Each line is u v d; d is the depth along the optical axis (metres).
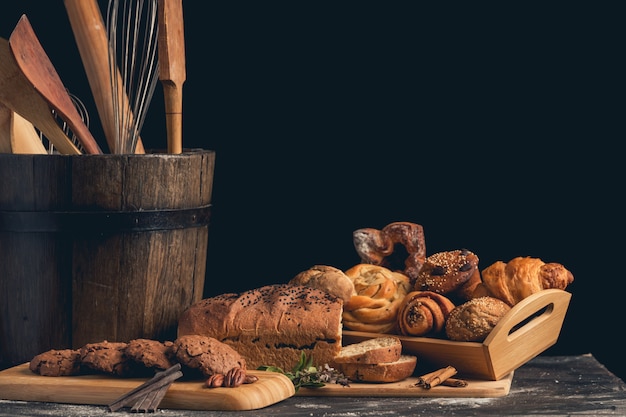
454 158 2.36
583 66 2.30
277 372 1.75
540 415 1.60
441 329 1.81
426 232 2.37
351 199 2.39
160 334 1.87
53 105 1.84
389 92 2.36
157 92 2.46
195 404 1.61
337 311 1.78
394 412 1.61
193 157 1.88
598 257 2.32
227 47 2.40
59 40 2.44
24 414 1.60
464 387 1.72
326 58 2.38
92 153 1.92
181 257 1.88
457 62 2.34
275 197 2.41
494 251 2.36
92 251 1.81
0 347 1.86
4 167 1.80
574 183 2.32
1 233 1.83
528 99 2.32
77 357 1.72
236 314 1.81
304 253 2.41
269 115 2.40
